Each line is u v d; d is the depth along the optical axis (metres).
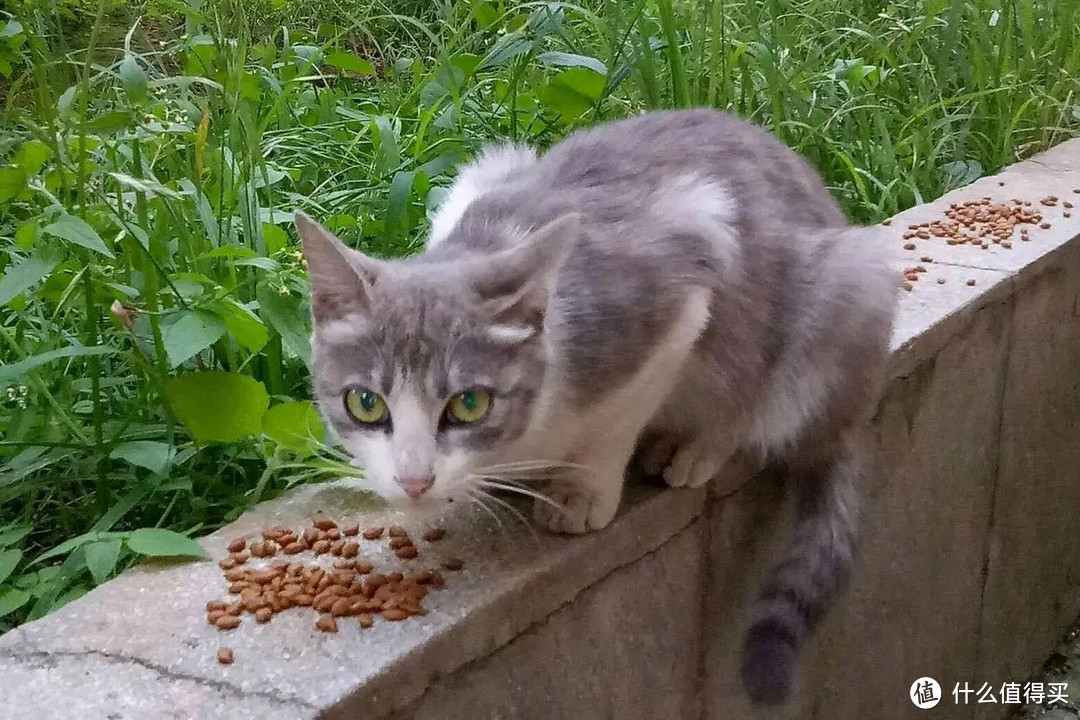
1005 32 1.58
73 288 0.93
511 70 1.43
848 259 0.90
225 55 1.13
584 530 0.83
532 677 0.81
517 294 0.77
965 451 1.11
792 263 0.90
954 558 1.14
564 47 1.48
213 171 1.07
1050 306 1.16
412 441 0.76
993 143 1.53
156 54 1.28
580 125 1.32
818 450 0.92
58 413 0.91
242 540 0.82
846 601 1.01
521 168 0.94
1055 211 1.23
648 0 1.47
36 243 0.97
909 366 0.99
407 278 0.78
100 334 0.98
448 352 0.76
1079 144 1.51
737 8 1.57
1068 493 1.35
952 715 1.21
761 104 1.43
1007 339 1.11
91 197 1.01
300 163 1.27
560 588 0.81
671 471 0.88
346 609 0.76
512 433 0.79
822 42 1.68
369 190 1.17
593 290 0.81
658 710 0.90
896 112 1.52
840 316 0.89
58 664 0.74
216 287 0.91
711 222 0.86
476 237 0.84
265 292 0.90
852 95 1.50
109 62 1.36
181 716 0.71
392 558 0.81
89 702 0.71
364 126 1.35
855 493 0.93
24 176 0.95
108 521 0.87
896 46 1.67
